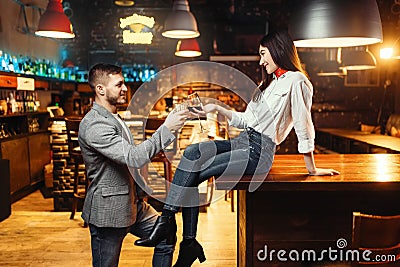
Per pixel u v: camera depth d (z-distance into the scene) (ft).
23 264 11.09
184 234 7.58
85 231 13.75
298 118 7.63
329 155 10.66
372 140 19.72
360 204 8.13
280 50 7.68
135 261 11.35
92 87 7.43
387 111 27.55
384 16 23.44
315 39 8.43
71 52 27.53
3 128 18.93
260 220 8.13
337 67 21.80
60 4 15.64
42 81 21.45
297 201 8.09
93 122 7.06
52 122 16.51
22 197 19.02
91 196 7.27
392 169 8.59
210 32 28.35
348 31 7.68
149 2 27.81
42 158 21.56
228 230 13.76
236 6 27.94
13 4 20.12
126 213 7.27
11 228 14.06
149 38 27.35
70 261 11.29
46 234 13.46
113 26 27.91
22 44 21.20
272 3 27.76
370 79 27.81
